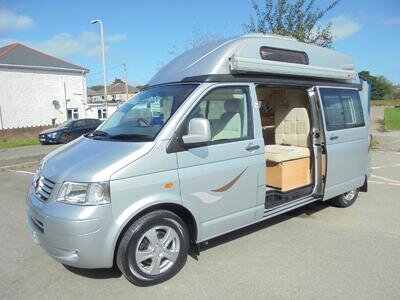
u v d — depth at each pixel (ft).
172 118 13.07
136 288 12.73
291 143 19.76
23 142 79.97
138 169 12.05
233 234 17.30
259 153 15.29
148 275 12.69
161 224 12.78
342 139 19.26
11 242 17.31
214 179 13.84
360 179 21.27
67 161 12.81
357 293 12.11
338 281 12.89
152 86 15.99
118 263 12.41
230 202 14.51
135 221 12.28
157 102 14.44
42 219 11.91
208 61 14.62
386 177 30.07
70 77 123.13
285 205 17.16
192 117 13.42
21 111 111.96
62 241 11.55
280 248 15.70
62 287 12.95
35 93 114.73
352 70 20.93
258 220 15.81
